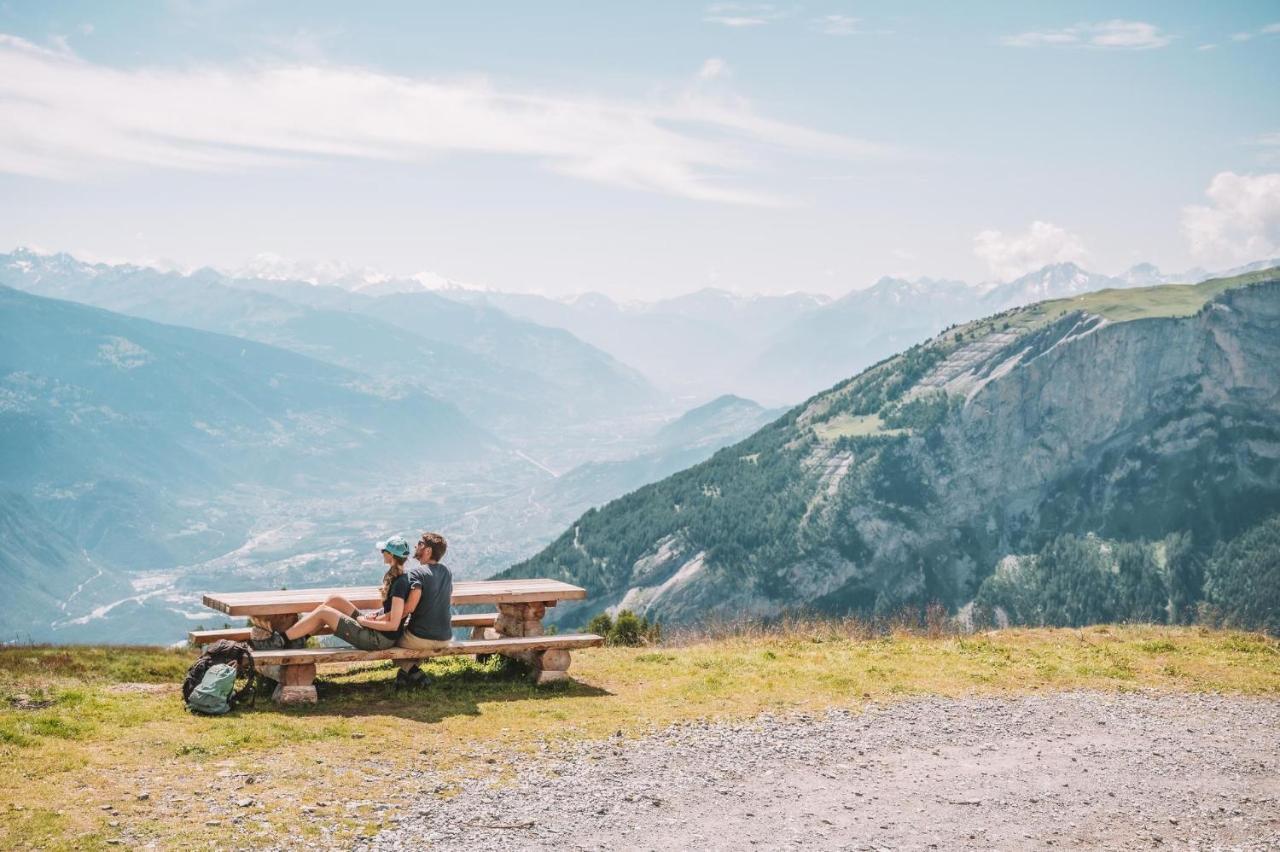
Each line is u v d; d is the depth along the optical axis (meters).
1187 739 12.69
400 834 8.69
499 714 12.97
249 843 8.26
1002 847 9.01
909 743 12.23
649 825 9.22
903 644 19.38
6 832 8.09
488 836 8.77
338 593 14.65
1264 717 13.91
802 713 13.48
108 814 8.67
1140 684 15.80
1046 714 13.80
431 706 13.27
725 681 15.25
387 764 10.62
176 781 9.67
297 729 11.67
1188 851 9.05
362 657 13.36
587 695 14.30
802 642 19.98
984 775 11.06
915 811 9.86
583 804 9.70
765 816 9.57
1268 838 9.38
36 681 14.70
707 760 11.30
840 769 11.14
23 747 10.37
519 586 16.05
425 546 14.27
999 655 18.02
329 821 8.87
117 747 10.62
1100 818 9.80
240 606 13.12
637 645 24.55
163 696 13.52
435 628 13.96
